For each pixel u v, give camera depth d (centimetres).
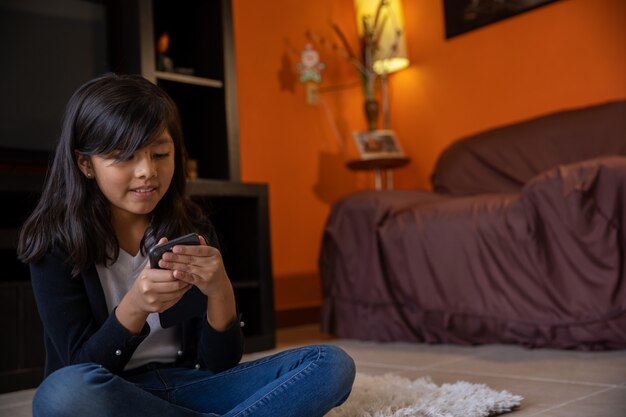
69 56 266
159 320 110
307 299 375
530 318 232
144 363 114
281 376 104
